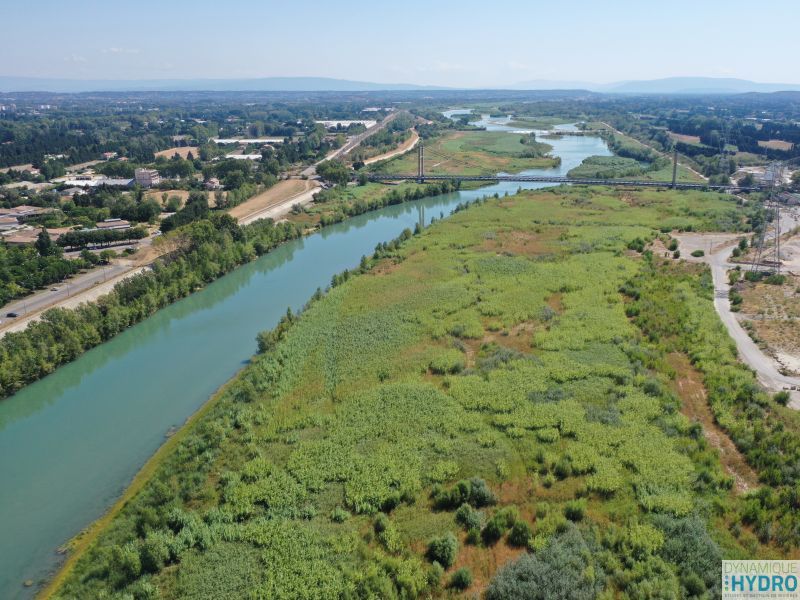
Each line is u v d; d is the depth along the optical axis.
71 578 46.41
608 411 64.25
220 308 108.56
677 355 77.50
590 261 118.81
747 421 60.81
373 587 42.03
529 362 76.56
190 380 81.19
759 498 49.47
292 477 55.72
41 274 110.31
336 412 66.69
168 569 45.50
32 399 77.31
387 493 52.50
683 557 43.41
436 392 69.69
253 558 46.00
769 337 81.69
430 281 110.94
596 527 47.00
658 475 53.31
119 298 101.88
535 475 54.38
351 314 95.81
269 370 76.81
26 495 58.19
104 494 58.00
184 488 54.75
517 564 43.34
